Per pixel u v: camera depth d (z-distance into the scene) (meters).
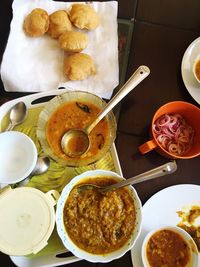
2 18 0.60
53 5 0.57
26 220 0.42
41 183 0.48
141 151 0.50
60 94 0.50
